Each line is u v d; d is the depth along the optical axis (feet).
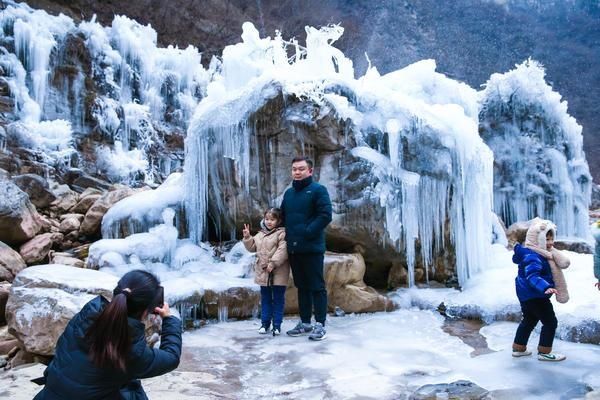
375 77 24.67
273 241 16.60
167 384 12.16
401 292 20.86
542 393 11.35
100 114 39.78
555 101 34.06
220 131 22.26
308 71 23.24
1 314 16.55
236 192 22.40
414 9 134.82
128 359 6.46
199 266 20.97
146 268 20.18
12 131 32.50
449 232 22.00
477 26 144.15
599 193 49.78
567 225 32.99
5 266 19.13
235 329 17.26
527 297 13.58
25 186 27.02
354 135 21.13
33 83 37.29
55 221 26.13
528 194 32.94
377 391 11.73
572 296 17.61
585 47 154.51
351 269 19.65
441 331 16.89
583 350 14.46
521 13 156.35
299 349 14.92
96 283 14.57
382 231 20.90
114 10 68.44
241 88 22.93
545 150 33.42
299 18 98.99
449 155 21.49
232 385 12.24
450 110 22.33
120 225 23.11
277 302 16.55
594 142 127.44
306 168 16.25
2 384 11.74
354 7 122.93
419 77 26.78
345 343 15.49
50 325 13.19
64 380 6.40
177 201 23.54
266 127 21.57
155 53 47.67
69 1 62.95
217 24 80.59
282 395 11.60
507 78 34.12
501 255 23.47
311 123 20.83
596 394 11.19
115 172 38.14
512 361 13.61
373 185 20.70
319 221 15.71
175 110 47.62
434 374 12.82
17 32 37.47
